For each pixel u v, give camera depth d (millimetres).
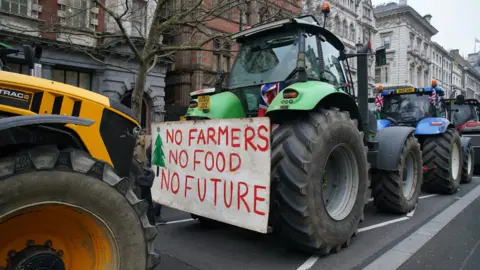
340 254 3949
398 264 3678
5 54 3707
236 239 4570
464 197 7410
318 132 3594
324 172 3826
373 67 36094
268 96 4520
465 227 5090
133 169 3082
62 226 2330
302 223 3494
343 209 4074
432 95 8422
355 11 31188
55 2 13570
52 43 13078
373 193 5660
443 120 7410
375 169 5504
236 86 5051
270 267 3611
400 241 4426
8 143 2223
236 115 4832
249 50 5082
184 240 4539
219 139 3768
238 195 3553
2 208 1928
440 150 7289
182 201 4164
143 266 2340
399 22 43250
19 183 1951
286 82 4348
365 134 4992
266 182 3330
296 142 3561
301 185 3428
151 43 7852
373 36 36250
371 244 4301
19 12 12602
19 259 2182
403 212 5699
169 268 3607
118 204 2246
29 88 2377
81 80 14594
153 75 16500
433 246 4262
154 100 16641
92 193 2154
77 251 2371
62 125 2393
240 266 3654
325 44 4836
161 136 4551
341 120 3879
